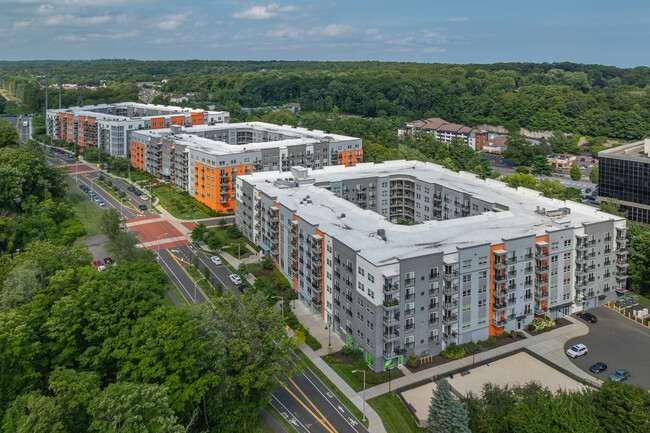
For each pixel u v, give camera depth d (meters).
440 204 164.25
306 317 121.19
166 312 82.50
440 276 102.88
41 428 61.75
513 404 81.75
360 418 87.25
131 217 190.62
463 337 107.50
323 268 117.88
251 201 163.12
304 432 83.81
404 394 93.38
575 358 103.19
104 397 64.75
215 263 149.88
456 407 76.81
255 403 83.88
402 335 100.25
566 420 74.50
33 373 77.25
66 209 172.25
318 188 155.00
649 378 96.44
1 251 135.38
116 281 105.06
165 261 151.50
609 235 123.06
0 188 158.50
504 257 108.94
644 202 163.50
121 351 78.81
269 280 138.75
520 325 114.50
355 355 102.69
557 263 116.62
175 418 66.25
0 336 74.88
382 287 97.06
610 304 126.06
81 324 87.44
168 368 75.75
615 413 74.31
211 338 81.44
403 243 108.75
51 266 109.19
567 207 135.62
